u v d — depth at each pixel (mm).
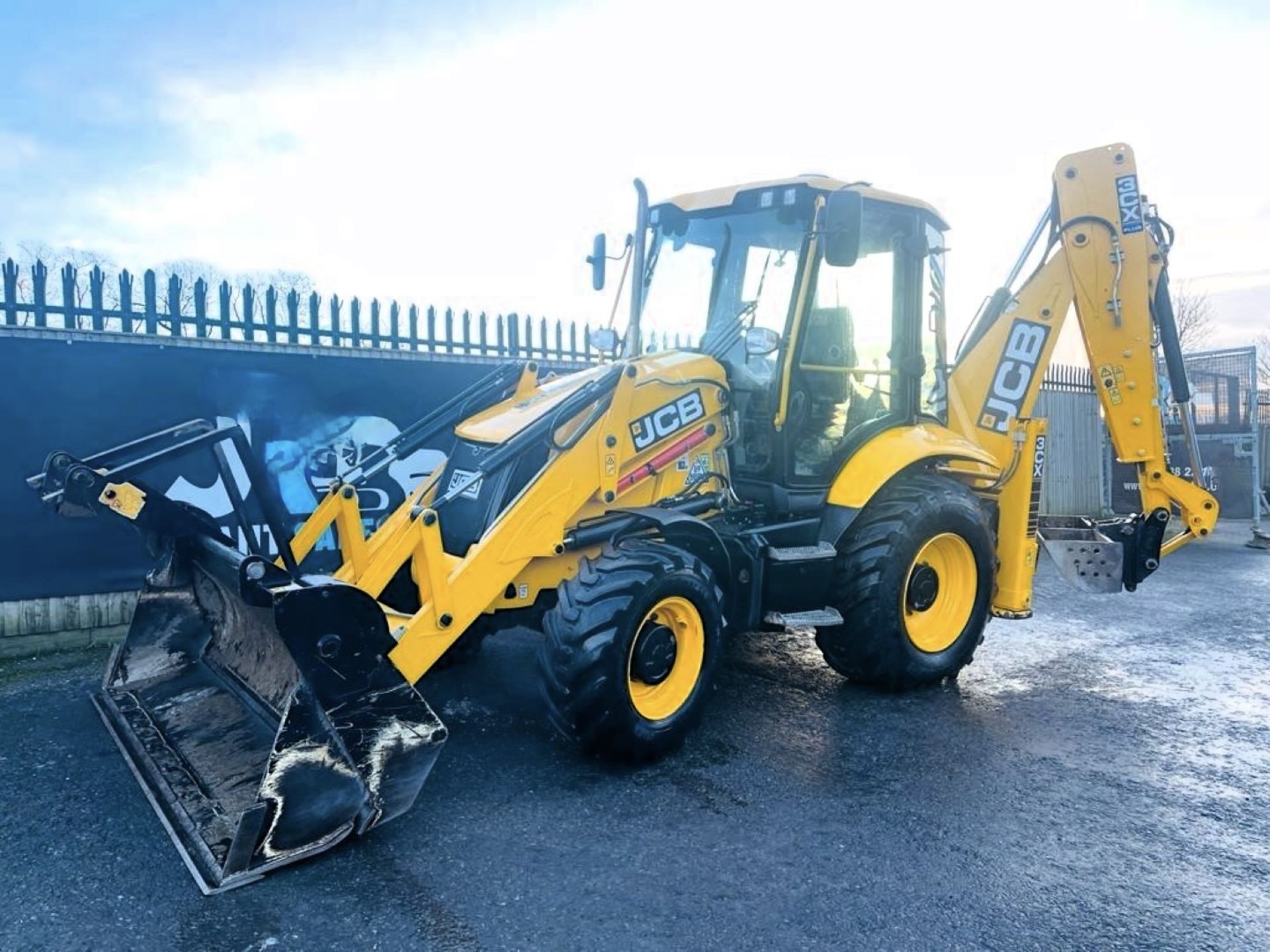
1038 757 4227
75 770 3904
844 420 5105
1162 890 3061
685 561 4070
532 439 4141
